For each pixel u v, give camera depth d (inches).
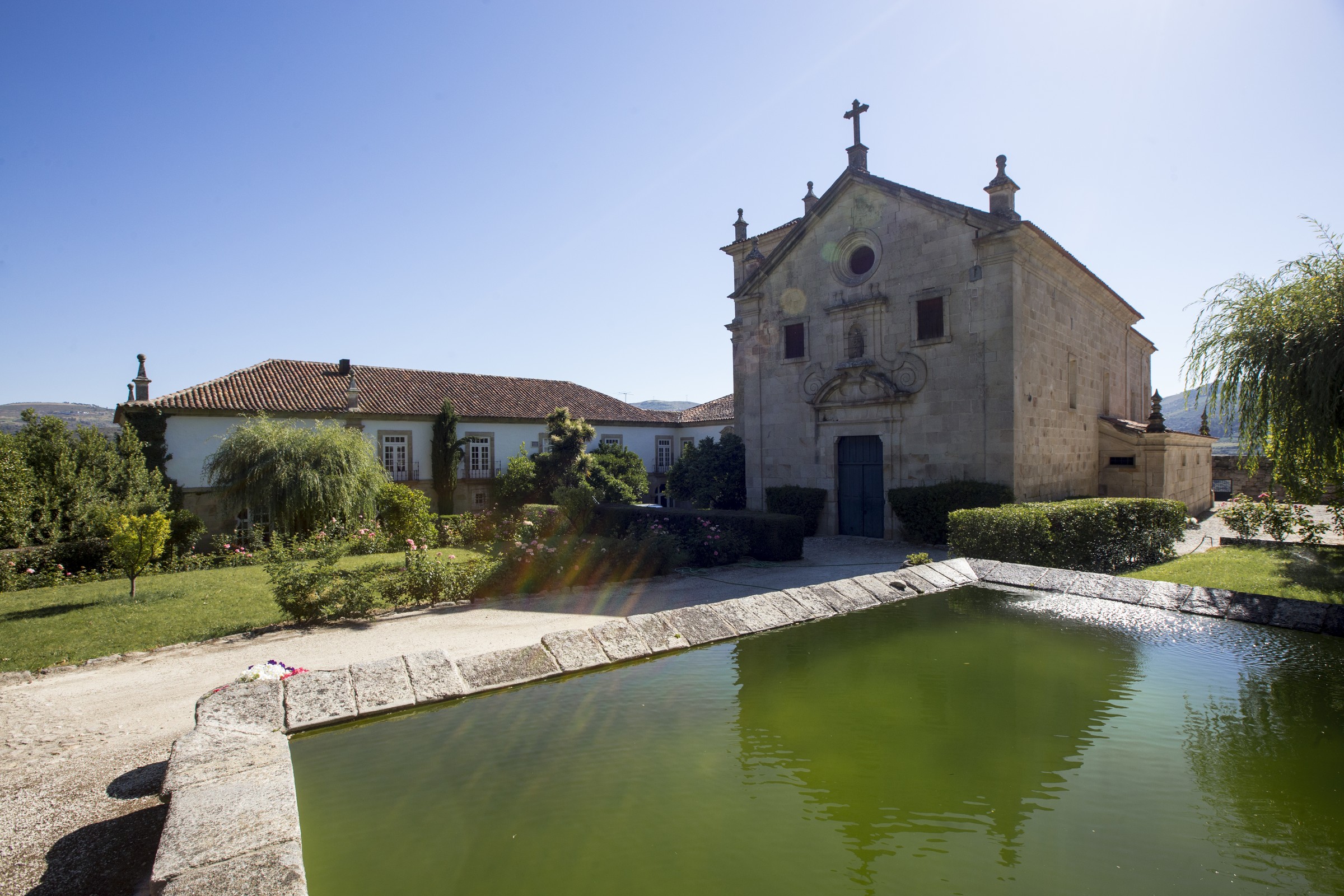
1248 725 122.8
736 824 95.6
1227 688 140.1
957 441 626.2
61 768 179.8
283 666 153.5
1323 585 355.3
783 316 779.4
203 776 98.0
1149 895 76.0
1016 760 112.0
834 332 726.5
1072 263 682.2
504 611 386.9
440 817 97.5
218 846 80.4
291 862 78.0
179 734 209.0
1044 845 87.8
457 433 1249.4
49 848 131.9
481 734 123.5
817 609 199.8
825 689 144.5
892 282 673.6
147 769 176.7
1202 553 500.1
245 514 976.9
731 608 190.9
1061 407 687.7
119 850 130.0
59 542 731.4
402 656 144.9
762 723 128.8
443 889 81.4
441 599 415.5
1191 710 129.8
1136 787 102.0
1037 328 638.5
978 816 96.3
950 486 610.2
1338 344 317.7
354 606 377.7
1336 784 101.6
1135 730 121.7
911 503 637.3
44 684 273.4
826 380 735.1
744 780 108.0
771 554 556.7
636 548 492.7
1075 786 103.3
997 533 357.1
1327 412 323.3
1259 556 462.6
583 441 1194.0
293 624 364.2
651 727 127.0
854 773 109.3
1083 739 119.4
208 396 1023.0
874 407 689.6
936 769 110.0
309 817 96.5
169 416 963.3
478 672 143.6
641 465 1295.5
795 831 93.5
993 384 600.1
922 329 652.1
